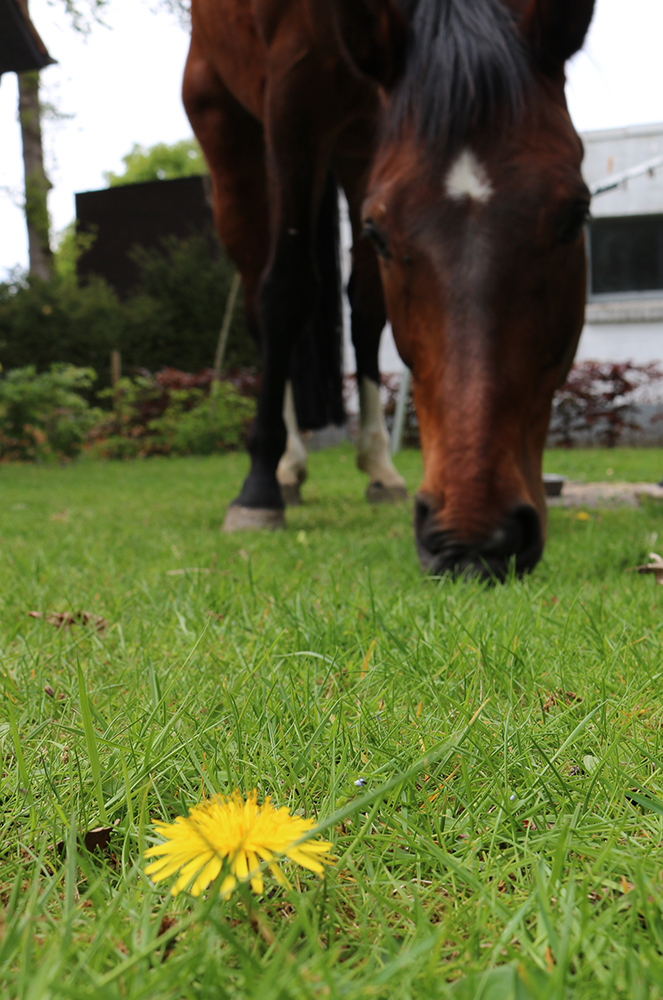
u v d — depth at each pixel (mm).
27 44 11633
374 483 6086
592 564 2869
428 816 973
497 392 2463
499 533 2346
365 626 1860
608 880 799
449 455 2441
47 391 12125
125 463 12352
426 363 2613
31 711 1364
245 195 4992
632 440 14953
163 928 740
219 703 1385
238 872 636
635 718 1224
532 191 2572
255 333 5180
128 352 17594
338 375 6754
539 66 2799
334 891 791
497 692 1430
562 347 2760
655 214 14531
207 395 15102
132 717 1273
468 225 2566
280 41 3881
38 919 735
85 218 23484
